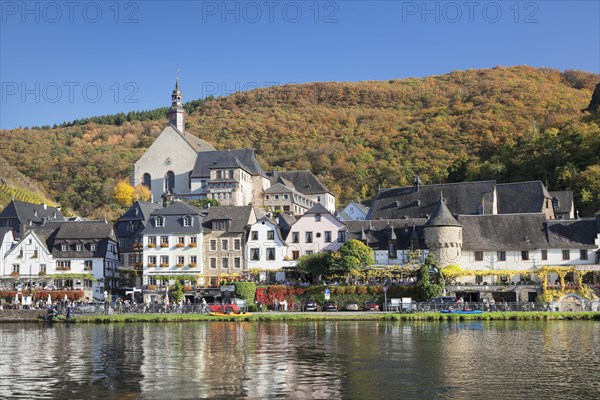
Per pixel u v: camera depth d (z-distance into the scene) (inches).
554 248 4345.5
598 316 3484.3
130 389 1774.1
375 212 5472.4
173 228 4758.9
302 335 2859.3
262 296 4254.4
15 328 3400.6
